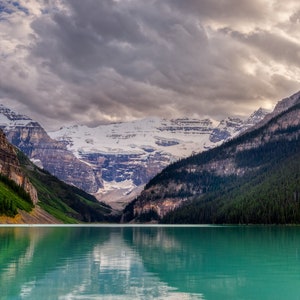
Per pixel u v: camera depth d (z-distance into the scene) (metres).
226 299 48.22
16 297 48.97
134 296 49.56
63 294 50.44
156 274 63.22
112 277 60.75
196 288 53.75
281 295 50.12
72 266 70.31
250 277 61.03
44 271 65.19
